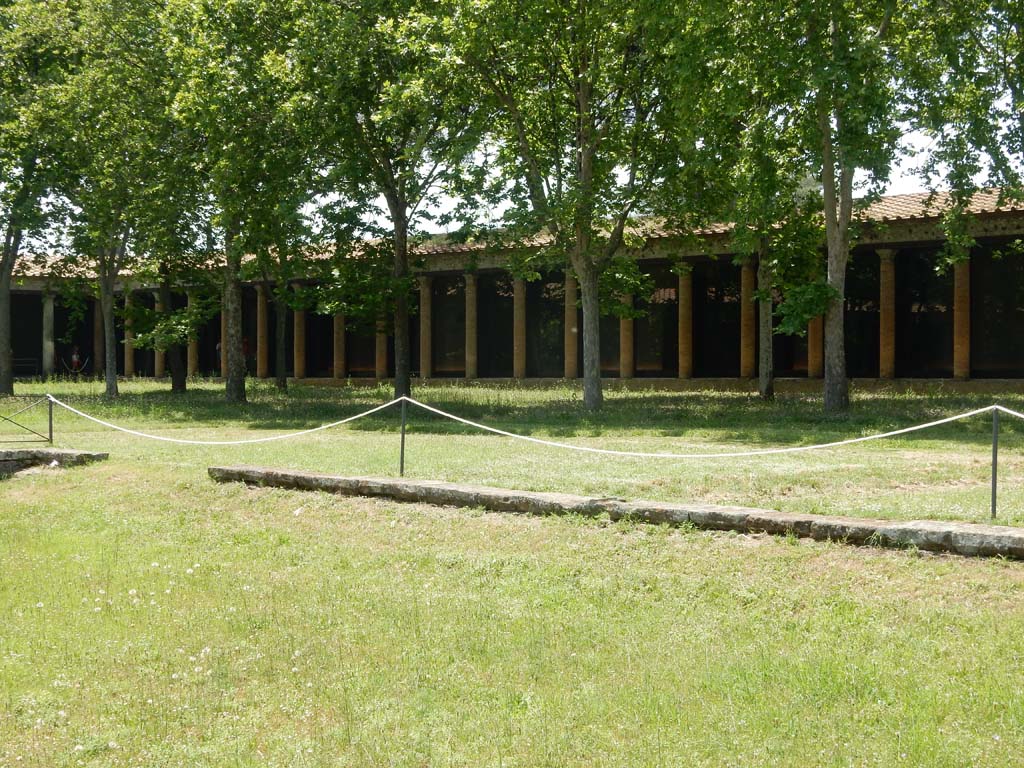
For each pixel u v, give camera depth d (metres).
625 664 7.37
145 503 14.63
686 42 23.31
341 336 47.94
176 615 9.16
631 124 28.12
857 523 9.55
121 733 6.41
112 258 34.72
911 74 24.20
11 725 6.59
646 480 13.76
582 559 10.16
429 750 5.96
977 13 23.98
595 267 28.02
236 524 13.25
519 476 14.41
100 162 32.47
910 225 33.03
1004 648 7.14
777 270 28.53
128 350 55.25
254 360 54.31
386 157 30.05
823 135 24.14
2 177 35.22
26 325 56.97
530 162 27.22
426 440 20.22
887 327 34.09
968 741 5.81
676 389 37.78
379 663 7.65
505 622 8.52
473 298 44.22
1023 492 11.96
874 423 21.62
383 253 31.08
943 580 8.48
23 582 10.59
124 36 31.41
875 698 6.47
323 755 5.94
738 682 6.84
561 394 34.84
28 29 33.09
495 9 24.69
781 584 8.91
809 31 22.86
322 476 14.16
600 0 24.97
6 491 16.50
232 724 6.55
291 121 27.53
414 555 10.95
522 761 5.75
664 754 5.78
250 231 29.02
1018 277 32.78
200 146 30.23
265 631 8.61
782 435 19.52
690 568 9.53
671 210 28.23
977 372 33.56
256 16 28.56
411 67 26.98
